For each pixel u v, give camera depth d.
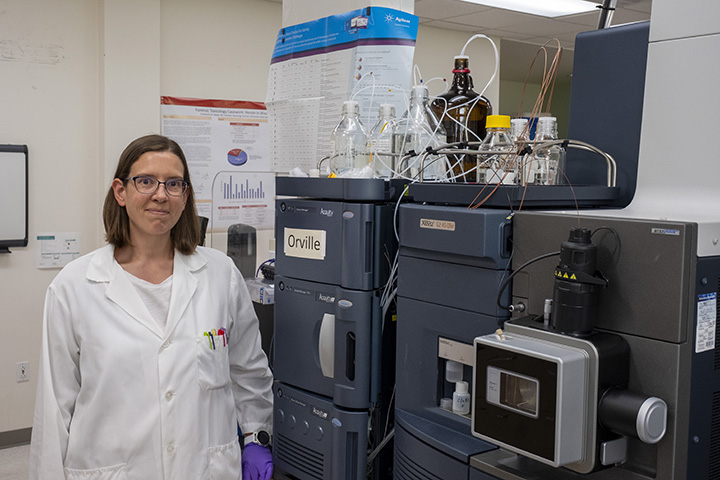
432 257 1.22
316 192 1.49
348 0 1.74
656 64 1.21
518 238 1.10
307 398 1.54
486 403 0.98
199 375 1.48
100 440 1.40
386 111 1.62
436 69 5.20
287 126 1.97
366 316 1.41
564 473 1.00
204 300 1.54
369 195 1.39
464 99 1.66
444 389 1.27
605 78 1.45
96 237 3.78
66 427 1.41
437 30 5.17
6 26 3.43
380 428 1.47
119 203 1.47
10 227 3.45
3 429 3.53
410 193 1.35
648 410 0.85
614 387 0.91
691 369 0.90
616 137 1.42
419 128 1.61
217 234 2.67
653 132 1.21
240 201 2.90
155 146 1.44
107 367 1.39
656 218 0.95
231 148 4.24
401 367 1.31
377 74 1.71
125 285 1.45
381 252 1.42
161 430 1.42
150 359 1.42
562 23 4.96
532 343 0.95
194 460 1.45
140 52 3.75
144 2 3.74
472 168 1.55
